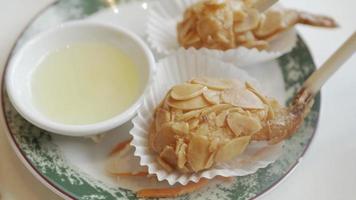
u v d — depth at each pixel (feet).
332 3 1.32
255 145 1.01
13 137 0.98
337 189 1.02
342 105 1.14
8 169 1.00
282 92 1.13
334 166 1.05
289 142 1.01
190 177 0.96
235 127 0.94
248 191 0.95
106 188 0.95
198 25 1.11
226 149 0.94
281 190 1.01
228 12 1.11
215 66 1.09
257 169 0.97
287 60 1.17
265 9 1.14
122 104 1.04
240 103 0.96
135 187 0.96
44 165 0.96
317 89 1.03
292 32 1.19
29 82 1.05
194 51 1.10
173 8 1.23
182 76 1.10
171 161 0.95
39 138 0.99
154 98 1.05
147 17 1.23
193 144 0.93
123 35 1.11
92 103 1.04
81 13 1.21
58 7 1.20
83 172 0.98
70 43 1.12
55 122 0.97
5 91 1.03
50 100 1.03
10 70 1.02
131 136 1.04
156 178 0.98
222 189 0.96
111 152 1.02
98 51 1.12
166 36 1.20
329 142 1.08
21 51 1.05
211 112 0.95
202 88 0.97
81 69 1.08
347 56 0.98
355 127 1.11
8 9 1.24
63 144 1.01
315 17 1.25
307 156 1.05
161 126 0.95
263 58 1.15
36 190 0.97
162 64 1.08
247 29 1.12
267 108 0.98
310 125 1.04
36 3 1.26
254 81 1.08
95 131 0.96
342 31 1.27
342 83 1.17
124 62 1.11
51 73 1.07
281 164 0.98
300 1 1.32
